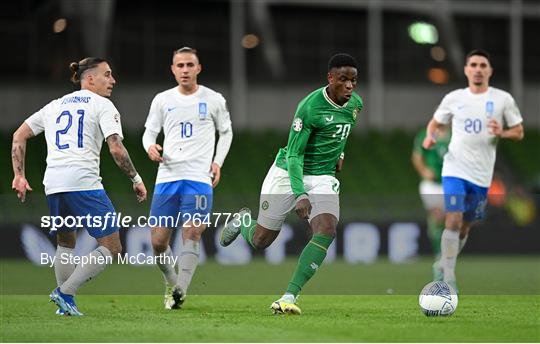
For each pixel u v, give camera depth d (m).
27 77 99.69
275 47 115.88
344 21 118.56
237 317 29.02
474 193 39.69
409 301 36.78
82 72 30.78
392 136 107.06
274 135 104.12
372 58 108.75
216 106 34.81
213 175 34.66
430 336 23.89
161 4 109.62
